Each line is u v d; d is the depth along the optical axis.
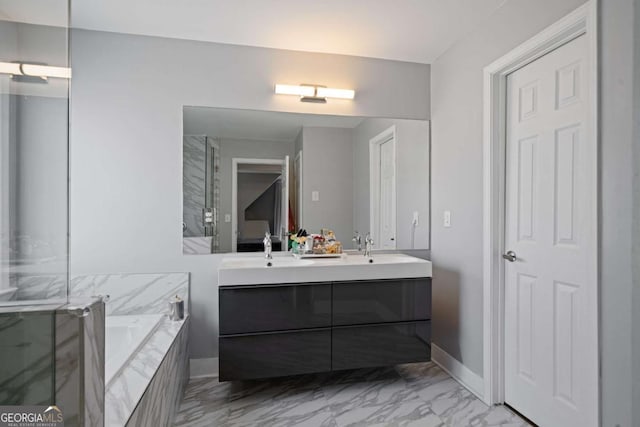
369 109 2.87
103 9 2.17
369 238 2.78
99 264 2.45
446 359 2.70
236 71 2.65
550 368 1.86
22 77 0.90
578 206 1.69
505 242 2.20
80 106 2.41
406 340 2.41
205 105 2.59
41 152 0.92
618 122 1.35
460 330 2.54
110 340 2.21
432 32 2.45
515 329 2.12
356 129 2.85
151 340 1.97
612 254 1.38
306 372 2.27
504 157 2.20
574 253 1.71
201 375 2.59
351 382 2.51
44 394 0.89
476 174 2.35
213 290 2.61
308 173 2.78
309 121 2.78
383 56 2.83
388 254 2.89
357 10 2.18
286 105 2.73
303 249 2.70
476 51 2.35
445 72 2.73
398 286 2.41
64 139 0.96
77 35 2.41
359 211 2.86
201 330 2.60
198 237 2.59
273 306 2.22
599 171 1.43
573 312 1.72
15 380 0.88
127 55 2.47
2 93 0.87
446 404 2.21
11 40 0.88
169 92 2.54
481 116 2.29
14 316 0.88
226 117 2.64
